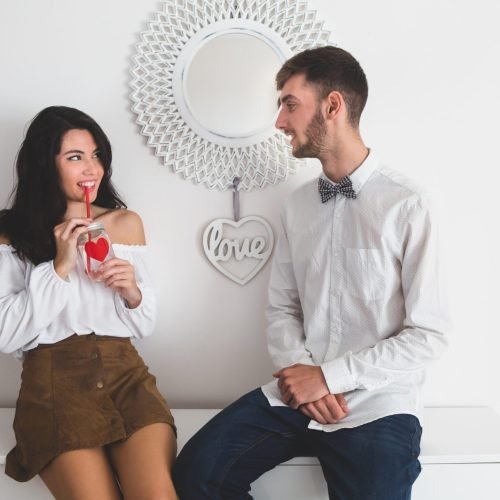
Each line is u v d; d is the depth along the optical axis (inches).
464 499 58.6
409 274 55.9
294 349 60.9
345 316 59.0
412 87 68.8
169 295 71.6
